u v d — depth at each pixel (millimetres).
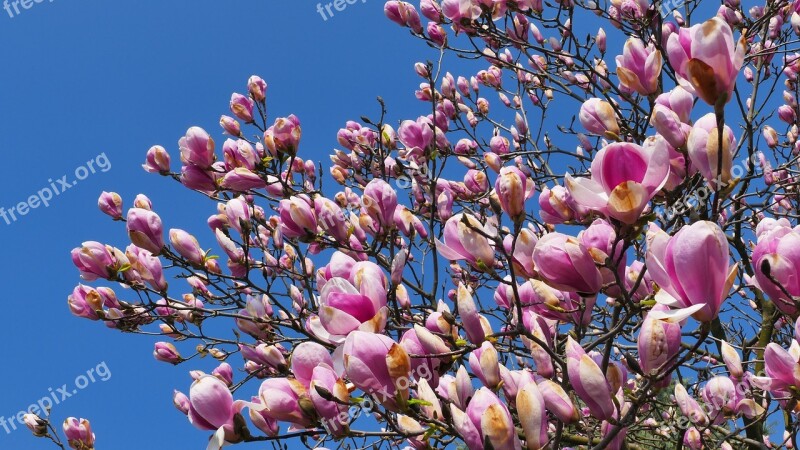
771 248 1755
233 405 1877
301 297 2955
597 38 3965
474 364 1894
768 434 3127
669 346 1797
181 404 2625
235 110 3311
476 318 1888
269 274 3227
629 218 1724
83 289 3143
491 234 1946
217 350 3668
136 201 2982
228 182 2781
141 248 2807
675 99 1949
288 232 2406
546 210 2090
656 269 1687
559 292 1940
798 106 4113
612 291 1856
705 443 2264
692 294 1662
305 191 3258
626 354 1941
